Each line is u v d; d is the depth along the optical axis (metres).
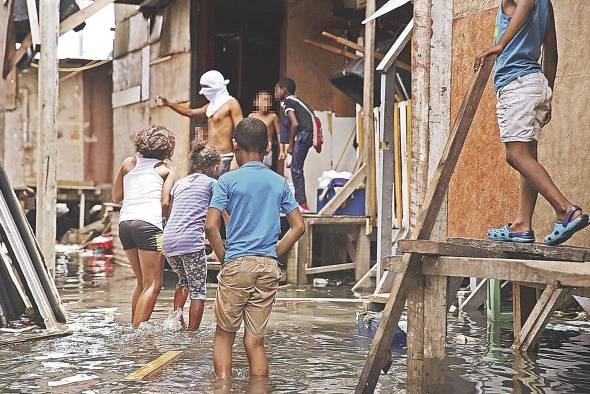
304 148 20.81
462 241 9.28
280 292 18.12
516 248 8.61
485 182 12.50
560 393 8.50
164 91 25.66
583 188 11.31
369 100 20.31
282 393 8.41
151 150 13.04
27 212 31.08
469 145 12.80
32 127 34.69
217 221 9.32
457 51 13.16
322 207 21.09
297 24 24.81
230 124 19.14
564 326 12.86
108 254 28.56
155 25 26.17
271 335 12.07
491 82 12.41
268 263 9.21
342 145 24.67
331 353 10.64
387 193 16.50
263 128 9.70
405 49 21.73
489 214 12.41
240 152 9.71
